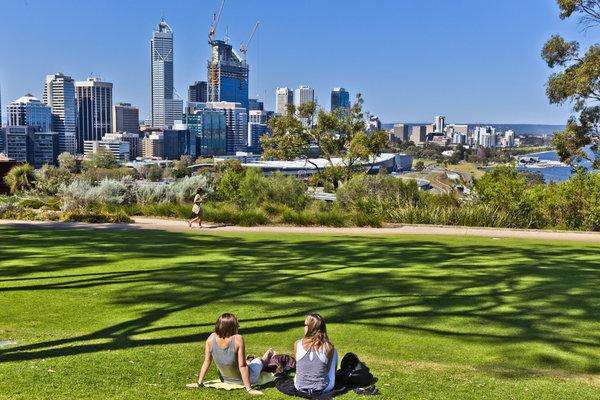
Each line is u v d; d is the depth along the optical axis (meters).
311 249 15.58
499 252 15.23
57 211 26.36
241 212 23.69
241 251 15.05
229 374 5.97
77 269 12.16
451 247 16.22
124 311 8.95
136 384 5.91
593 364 6.84
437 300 9.71
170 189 29.38
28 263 12.81
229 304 9.39
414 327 8.23
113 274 11.65
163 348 7.20
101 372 6.22
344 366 6.23
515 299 9.80
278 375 6.35
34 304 9.28
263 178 29.17
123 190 28.69
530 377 6.40
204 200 28.30
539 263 13.40
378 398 5.71
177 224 22.44
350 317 8.70
